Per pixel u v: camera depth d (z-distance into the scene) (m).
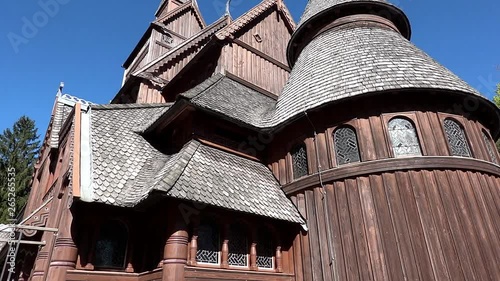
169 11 21.00
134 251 7.68
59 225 7.46
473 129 9.40
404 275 7.34
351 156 8.98
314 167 9.44
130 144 9.45
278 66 16.28
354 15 12.33
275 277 8.60
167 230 7.01
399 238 7.66
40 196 11.48
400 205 7.96
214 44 14.17
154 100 16.34
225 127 10.02
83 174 7.47
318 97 9.68
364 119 9.09
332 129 9.44
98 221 7.34
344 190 8.68
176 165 7.80
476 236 7.76
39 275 7.20
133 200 7.20
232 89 12.44
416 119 8.83
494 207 8.46
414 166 8.25
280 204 9.23
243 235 8.52
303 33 13.63
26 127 48.00
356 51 10.63
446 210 7.84
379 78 9.18
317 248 8.68
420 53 10.50
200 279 6.97
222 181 8.41
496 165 9.36
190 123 9.36
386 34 11.33
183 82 16.20
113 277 7.16
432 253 7.41
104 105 10.37
